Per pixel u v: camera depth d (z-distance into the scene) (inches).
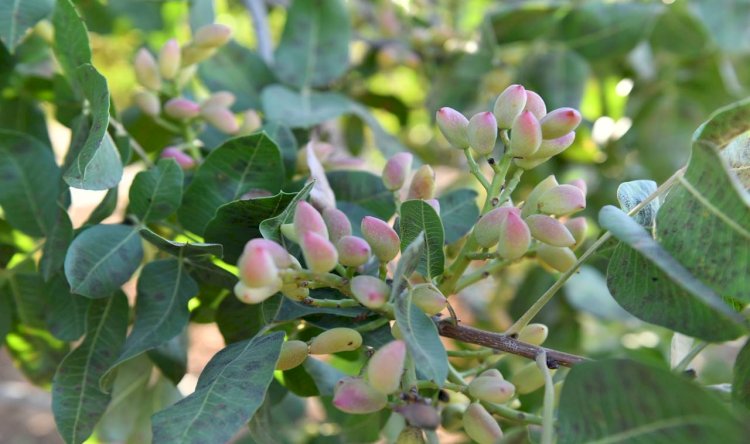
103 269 25.9
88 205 96.9
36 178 28.7
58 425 26.1
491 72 40.8
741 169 23.7
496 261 25.4
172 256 26.6
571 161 48.4
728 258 21.8
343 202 28.7
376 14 49.1
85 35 26.4
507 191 24.8
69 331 27.2
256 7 39.1
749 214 21.5
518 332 24.6
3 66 33.1
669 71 46.8
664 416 20.6
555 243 24.1
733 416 19.9
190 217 27.3
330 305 23.7
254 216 25.3
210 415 22.4
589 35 40.2
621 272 23.4
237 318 27.9
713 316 22.1
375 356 21.7
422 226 23.7
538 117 24.9
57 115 32.2
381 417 32.9
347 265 23.3
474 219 28.0
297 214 22.8
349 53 34.7
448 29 46.1
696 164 22.3
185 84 33.0
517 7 39.0
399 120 47.8
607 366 21.1
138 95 30.3
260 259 21.8
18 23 27.6
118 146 28.0
